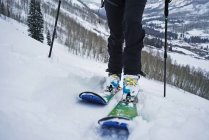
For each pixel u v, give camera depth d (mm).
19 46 3785
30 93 1976
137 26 2287
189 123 1829
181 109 2232
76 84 2623
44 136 1431
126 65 2348
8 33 5000
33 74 2342
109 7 2541
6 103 1686
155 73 38562
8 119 1453
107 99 2314
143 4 2305
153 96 2604
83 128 1712
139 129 1690
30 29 39500
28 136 1368
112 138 1646
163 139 1562
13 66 2426
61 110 1951
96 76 2961
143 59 39000
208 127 1856
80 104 2207
